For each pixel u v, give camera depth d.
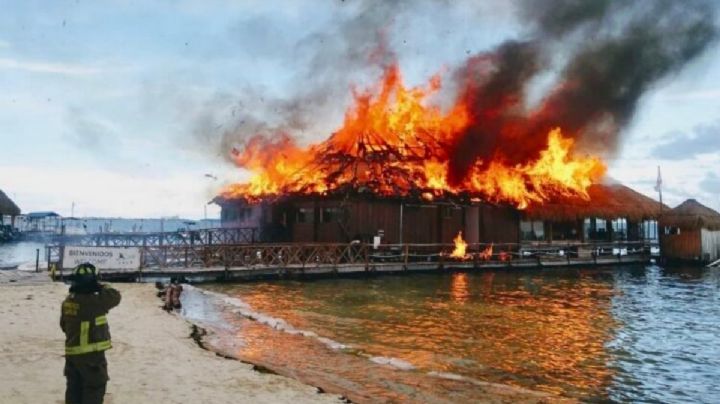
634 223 54.84
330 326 18.02
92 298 6.57
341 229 38.81
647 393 11.69
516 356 14.43
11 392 8.64
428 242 42.12
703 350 15.59
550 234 49.69
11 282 23.02
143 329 14.96
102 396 6.58
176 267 29.72
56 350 11.52
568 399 11.04
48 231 93.31
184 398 8.95
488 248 44.53
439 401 10.30
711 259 48.19
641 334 17.77
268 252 32.84
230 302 22.33
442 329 17.84
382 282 32.31
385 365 12.84
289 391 9.59
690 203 49.88
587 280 35.78
